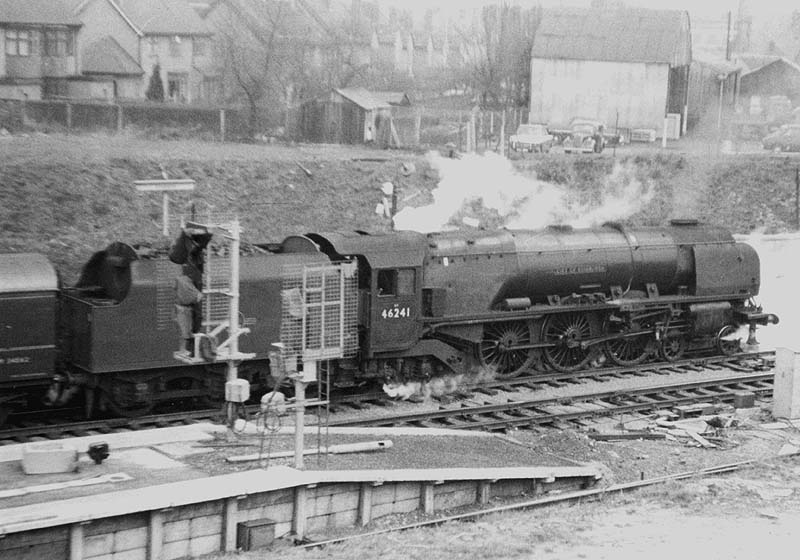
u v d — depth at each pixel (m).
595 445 22.89
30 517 13.97
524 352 29.41
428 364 27.02
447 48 78.50
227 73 54.53
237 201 38.25
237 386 18.11
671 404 26.58
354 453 18.59
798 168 52.12
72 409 23.98
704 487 19.69
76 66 48.59
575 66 59.97
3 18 45.78
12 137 40.06
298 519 16.39
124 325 22.39
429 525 17.08
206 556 15.42
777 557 15.95
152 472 16.45
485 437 21.94
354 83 63.50
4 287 21.31
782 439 23.98
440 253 27.27
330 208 39.91
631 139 59.12
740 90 71.44
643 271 31.25
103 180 36.41
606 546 16.12
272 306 24.03
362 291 25.67
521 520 17.42
